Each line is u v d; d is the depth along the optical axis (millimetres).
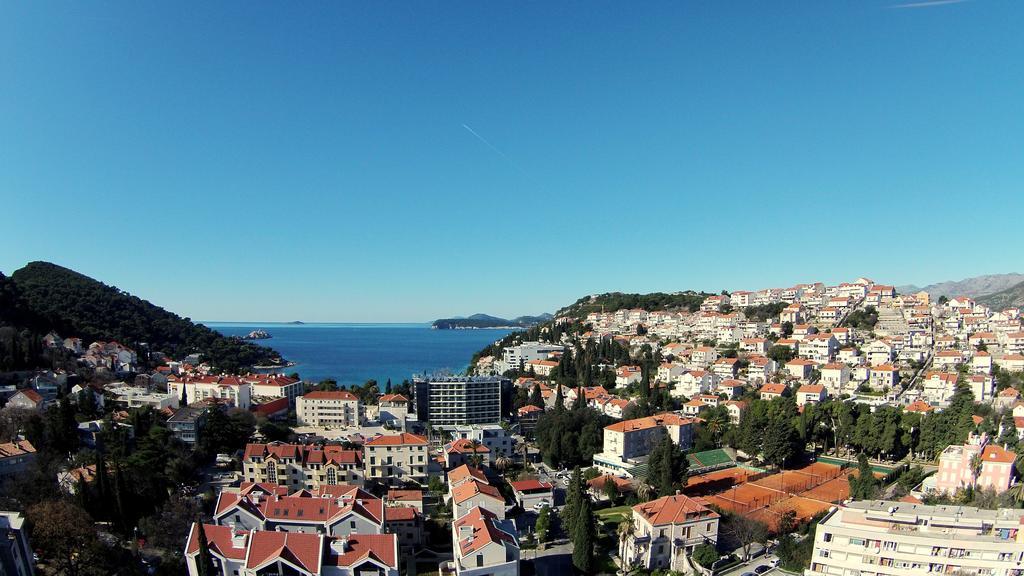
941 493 132750
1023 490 126125
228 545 92438
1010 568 85188
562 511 130000
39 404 177250
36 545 94062
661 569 112250
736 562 112625
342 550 90812
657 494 147625
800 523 126688
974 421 172375
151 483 133000
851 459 187250
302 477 155125
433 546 123375
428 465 167125
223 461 171500
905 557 89188
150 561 108938
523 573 111438
